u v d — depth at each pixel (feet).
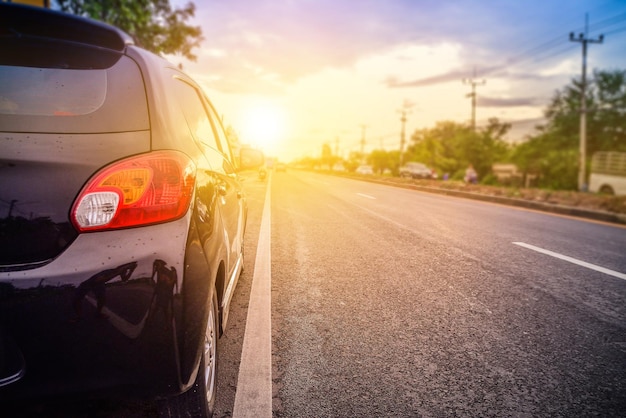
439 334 9.02
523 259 16.34
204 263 4.85
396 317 9.89
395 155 300.81
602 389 7.06
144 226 4.29
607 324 9.94
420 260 15.60
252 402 6.23
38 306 3.83
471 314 10.27
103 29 5.20
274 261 14.89
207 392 5.54
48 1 27.71
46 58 5.10
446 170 210.38
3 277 3.81
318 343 8.36
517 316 10.25
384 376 7.18
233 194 8.76
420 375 7.27
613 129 142.31
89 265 3.96
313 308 10.30
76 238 4.03
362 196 45.62
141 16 30.73
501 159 183.21
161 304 4.17
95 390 4.14
